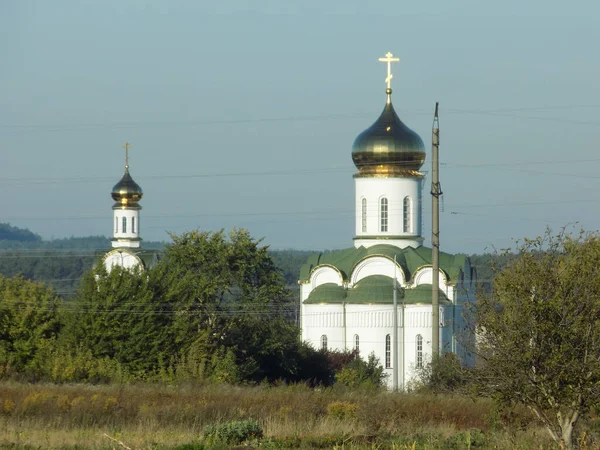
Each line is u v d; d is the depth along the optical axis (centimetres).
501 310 5959
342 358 14838
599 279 5716
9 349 14062
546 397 5866
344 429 8081
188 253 14850
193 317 14250
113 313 13588
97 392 10356
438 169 11250
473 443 7075
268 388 12162
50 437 7700
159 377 13225
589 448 5928
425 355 14925
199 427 8319
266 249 14975
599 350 5728
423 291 15288
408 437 7750
